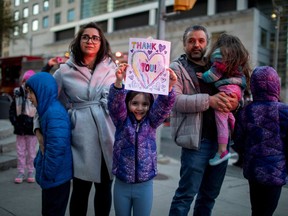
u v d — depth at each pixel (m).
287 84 25.73
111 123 2.91
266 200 2.69
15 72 16.72
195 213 3.03
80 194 2.97
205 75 2.76
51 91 2.62
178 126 2.86
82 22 42.50
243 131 2.75
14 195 4.22
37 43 48.84
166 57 2.49
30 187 4.59
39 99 2.60
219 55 2.70
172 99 2.55
